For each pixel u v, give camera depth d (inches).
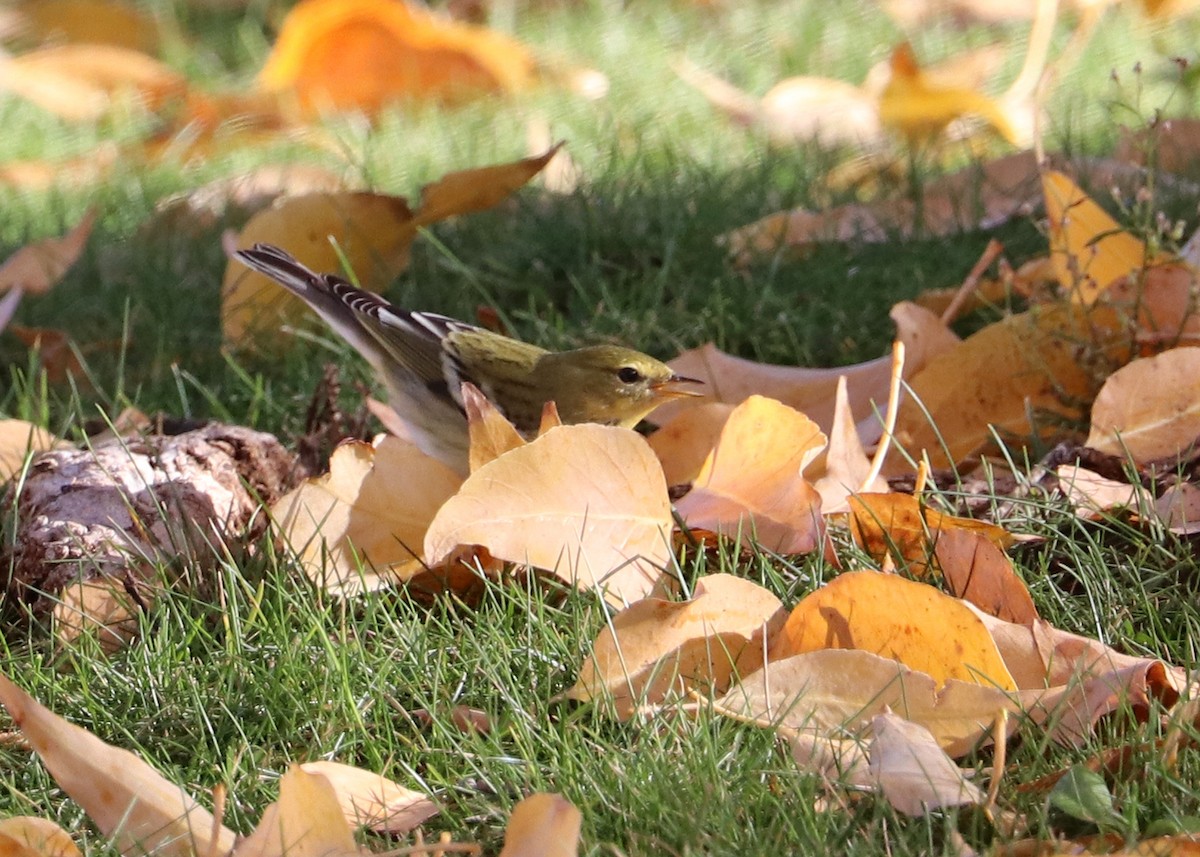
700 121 701.3
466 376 417.1
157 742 280.2
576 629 290.7
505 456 291.0
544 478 294.8
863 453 336.8
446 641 300.8
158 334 486.3
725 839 232.8
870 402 373.1
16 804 257.8
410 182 643.5
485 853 243.8
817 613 275.4
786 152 627.2
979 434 379.6
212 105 757.3
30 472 350.0
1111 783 249.9
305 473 379.6
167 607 314.7
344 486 325.7
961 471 373.1
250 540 338.6
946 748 257.0
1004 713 238.1
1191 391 346.0
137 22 882.1
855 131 677.9
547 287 509.4
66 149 733.9
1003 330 376.5
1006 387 380.2
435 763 268.1
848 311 465.4
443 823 252.2
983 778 252.5
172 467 345.4
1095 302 386.6
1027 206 433.1
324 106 756.0
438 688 285.1
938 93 635.5
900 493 314.2
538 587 313.9
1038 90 482.9
